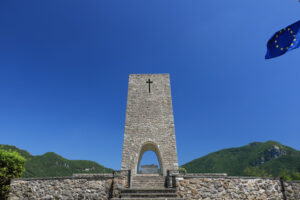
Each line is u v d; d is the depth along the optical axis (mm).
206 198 10273
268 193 10547
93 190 10656
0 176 11500
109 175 10977
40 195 10914
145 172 26594
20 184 11281
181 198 9227
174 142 18141
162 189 10203
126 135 18453
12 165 12195
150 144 20359
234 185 10625
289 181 10656
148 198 9164
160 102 20062
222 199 10305
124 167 17078
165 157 17484
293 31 6672
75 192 10727
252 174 69438
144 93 20562
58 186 10977
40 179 11289
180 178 10641
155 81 21234
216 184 10594
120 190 10352
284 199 10383
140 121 19078
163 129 18734
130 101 20141
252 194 10492
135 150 17828
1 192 11320
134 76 21516
